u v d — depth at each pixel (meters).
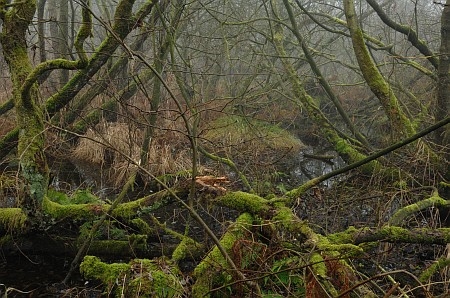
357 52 6.57
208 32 10.73
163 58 6.84
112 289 3.35
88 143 8.22
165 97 9.16
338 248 3.30
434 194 5.26
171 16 7.34
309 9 11.75
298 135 11.40
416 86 11.04
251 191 6.01
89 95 7.76
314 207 6.12
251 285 3.18
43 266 4.52
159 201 4.38
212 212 5.92
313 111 7.95
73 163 8.23
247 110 10.84
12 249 4.65
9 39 4.35
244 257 3.56
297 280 3.43
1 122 8.39
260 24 11.76
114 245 4.63
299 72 12.92
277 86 10.79
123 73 8.24
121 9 5.29
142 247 4.67
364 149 7.63
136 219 4.78
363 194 6.32
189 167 7.59
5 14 4.32
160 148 7.83
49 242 4.61
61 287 4.15
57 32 10.20
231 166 6.46
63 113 7.76
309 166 9.22
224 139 8.64
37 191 4.23
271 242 3.71
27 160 4.16
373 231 4.12
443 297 3.42
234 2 11.49
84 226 4.60
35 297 3.98
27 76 4.27
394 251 4.96
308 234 3.57
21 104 4.20
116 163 7.76
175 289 3.17
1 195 5.40
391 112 6.39
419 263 4.84
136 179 7.28
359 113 11.23
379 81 6.46
